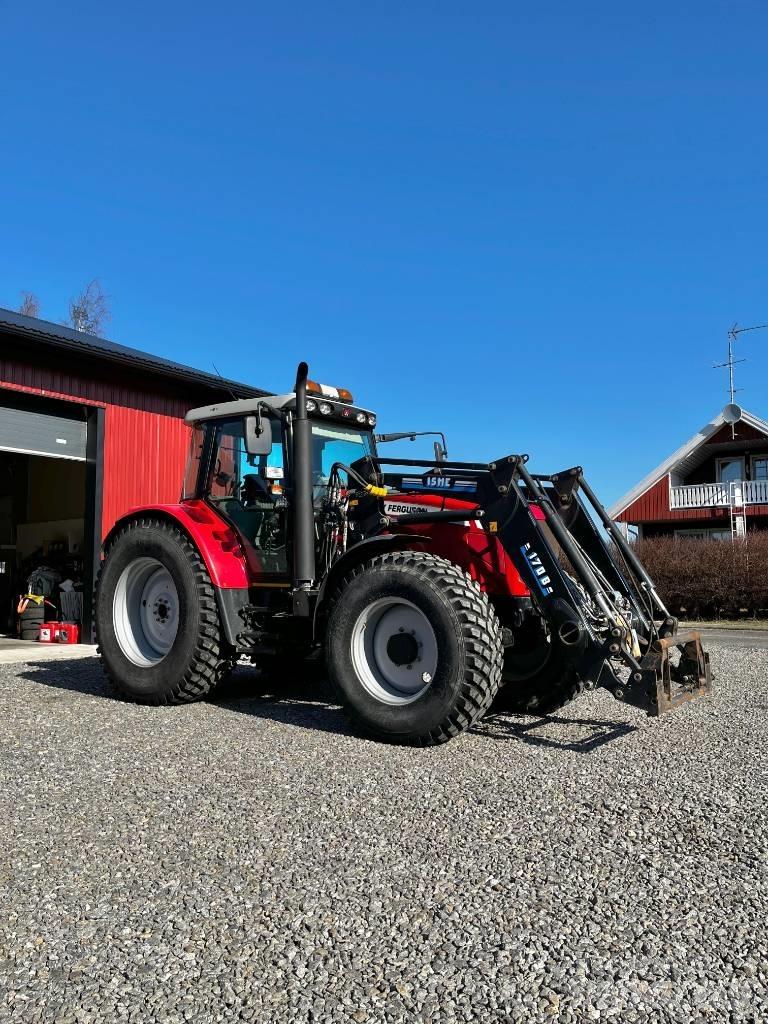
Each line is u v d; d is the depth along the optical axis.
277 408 5.66
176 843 2.87
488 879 2.56
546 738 4.58
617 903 2.40
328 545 5.38
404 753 4.20
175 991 1.92
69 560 12.34
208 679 5.54
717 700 5.90
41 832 2.97
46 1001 1.88
